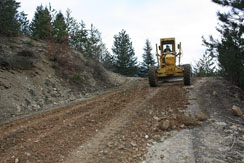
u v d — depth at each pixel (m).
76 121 5.00
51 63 11.95
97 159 3.08
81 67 13.80
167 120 4.33
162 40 10.80
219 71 12.41
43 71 10.61
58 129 4.46
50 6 14.63
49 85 9.83
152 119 4.78
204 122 4.49
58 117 5.54
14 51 10.86
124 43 30.67
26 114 6.55
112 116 5.28
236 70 8.50
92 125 4.65
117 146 3.49
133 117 5.04
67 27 16.19
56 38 14.47
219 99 6.32
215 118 4.69
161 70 10.36
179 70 9.71
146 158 3.10
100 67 16.14
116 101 7.24
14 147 3.58
